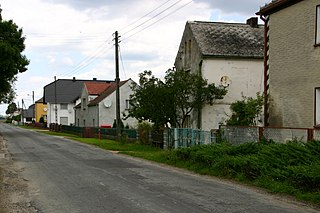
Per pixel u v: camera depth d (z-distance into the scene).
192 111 29.06
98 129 44.44
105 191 11.09
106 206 9.15
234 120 21.52
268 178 11.77
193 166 16.08
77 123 69.50
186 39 30.89
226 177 13.52
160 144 28.66
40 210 9.01
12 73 48.47
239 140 17.20
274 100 18.83
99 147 29.55
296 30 17.39
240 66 28.28
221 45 28.41
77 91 90.00
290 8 17.78
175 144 24.86
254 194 10.52
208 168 15.08
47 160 20.11
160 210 8.62
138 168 16.66
